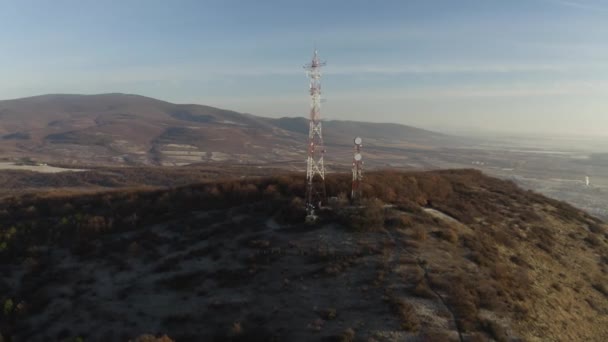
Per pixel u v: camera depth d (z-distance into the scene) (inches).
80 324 821.9
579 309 884.6
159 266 992.2
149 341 660.1
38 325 843.4
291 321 703.7
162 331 754.8
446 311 699.4
